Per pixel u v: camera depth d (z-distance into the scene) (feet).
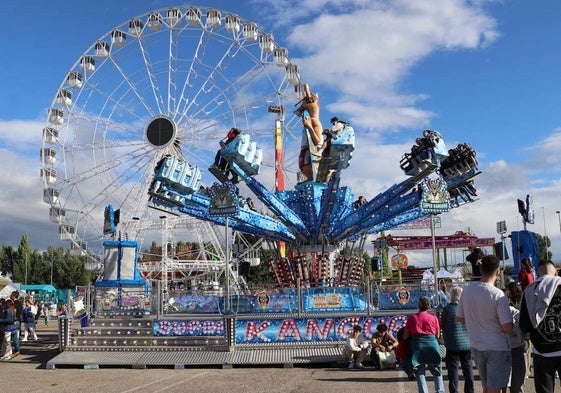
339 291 55.42
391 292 55.52
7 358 54.39
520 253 55.83
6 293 117.39
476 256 28.96
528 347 34.17
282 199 75.82
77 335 52.54
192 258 186.19
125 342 51.06
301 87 119.75
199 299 58.23
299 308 53.26
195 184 63.62
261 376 40.63
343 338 50.44
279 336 50.47
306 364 46.50
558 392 28.60
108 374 43.70
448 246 137.28
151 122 118.11
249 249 128.67
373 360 43.62
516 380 20.74
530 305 18.15
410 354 27.73
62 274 285.64
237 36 122.11
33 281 295.28
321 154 66.13
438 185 55.52
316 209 73.56
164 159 61.21
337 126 63.05
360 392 32.35
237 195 55.88
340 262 73.10
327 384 35.81
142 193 116.78
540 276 19.30
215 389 34.81
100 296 61.11
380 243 110.22
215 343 49.83
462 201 69.77
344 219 71.36
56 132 119.65
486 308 19.31
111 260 77.71
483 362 19.34
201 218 73.31
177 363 47.09
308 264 71.51
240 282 101.60
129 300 61.72
